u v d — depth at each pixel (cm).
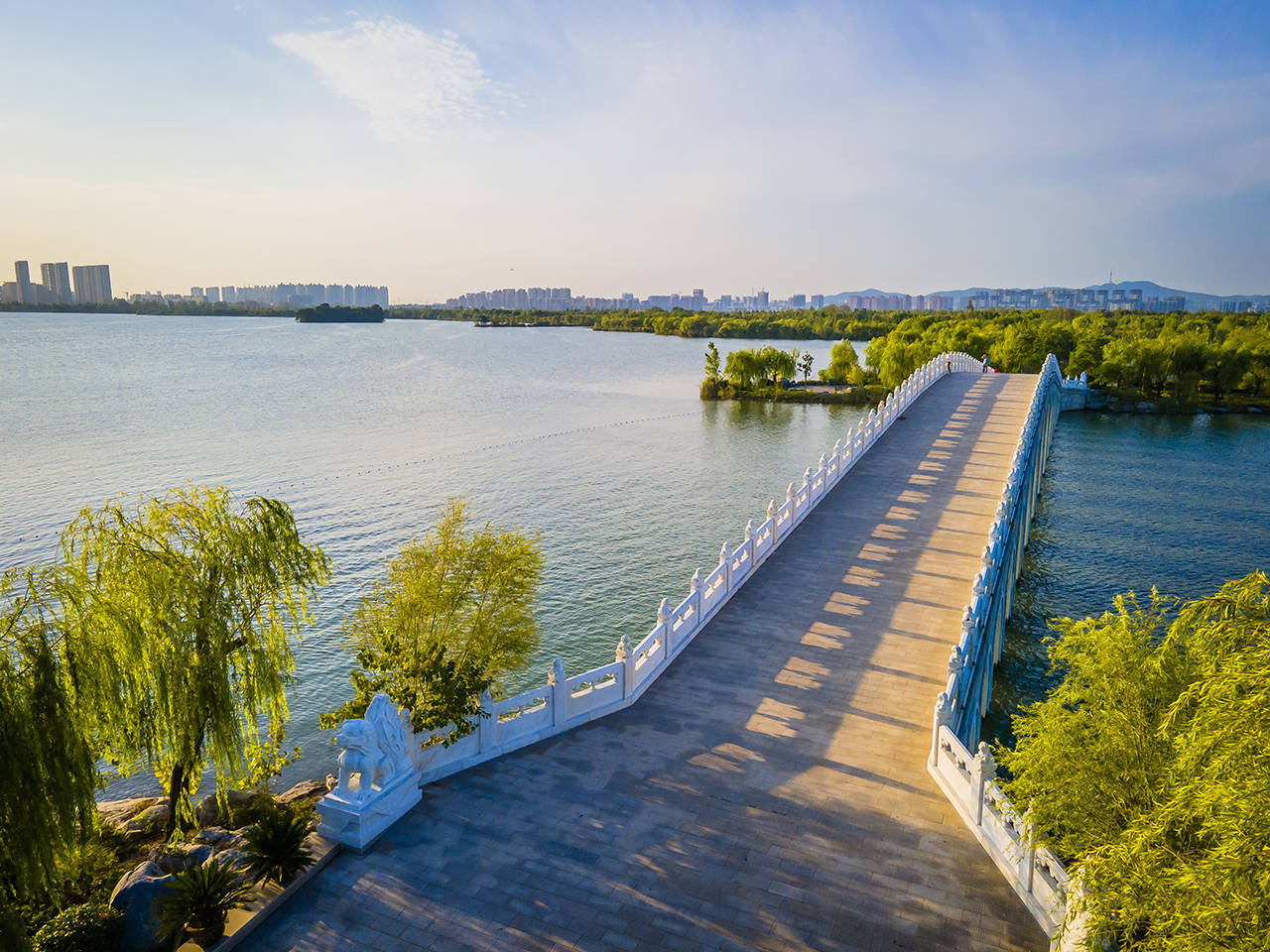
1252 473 7150
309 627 3803
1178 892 861
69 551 1620
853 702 1955
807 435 9100
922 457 4484
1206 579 4584
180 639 1647
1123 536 5338
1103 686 1252
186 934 1252
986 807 1420
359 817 1423
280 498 6025
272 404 11169
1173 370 10931
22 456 7238
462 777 1658
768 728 1844
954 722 1798
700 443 8562
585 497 6197
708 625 2397
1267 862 758
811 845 1438
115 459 7188
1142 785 1123
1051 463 7588
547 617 3959
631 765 1702
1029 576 4625
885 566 2869
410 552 2241
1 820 1342
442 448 8062
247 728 2186
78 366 16600
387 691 1711
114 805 2244
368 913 1282
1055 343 12400
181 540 1750
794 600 2577
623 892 1323
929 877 1355
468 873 1372
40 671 1398
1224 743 845
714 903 1296
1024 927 1241
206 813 2044
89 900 1507
